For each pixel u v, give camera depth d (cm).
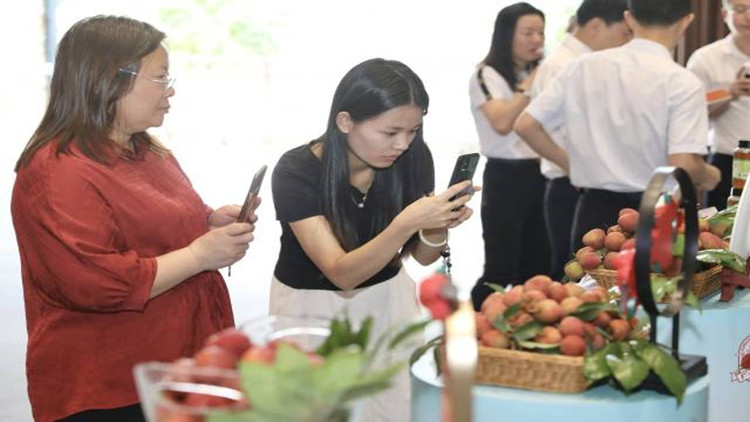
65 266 221
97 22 230
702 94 348
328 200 255
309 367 124
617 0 420
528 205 490
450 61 1438
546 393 185
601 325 192
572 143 367
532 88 446
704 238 268
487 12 1591
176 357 238
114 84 225
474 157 262
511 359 186
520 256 497
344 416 128
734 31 471
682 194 191
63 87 227
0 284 641
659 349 186
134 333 233
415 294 280
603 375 181
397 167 265
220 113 1461
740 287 273
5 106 1403
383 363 145
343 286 253
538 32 476
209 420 122
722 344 244
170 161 249
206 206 262
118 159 231
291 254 270
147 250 234
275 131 1466
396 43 1648
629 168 357
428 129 1414
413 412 200
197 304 246
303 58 1712
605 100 358
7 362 477
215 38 1747
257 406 122
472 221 841
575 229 371
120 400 232
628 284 191
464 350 119
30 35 1414
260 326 147
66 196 221
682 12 349
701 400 191
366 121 245
